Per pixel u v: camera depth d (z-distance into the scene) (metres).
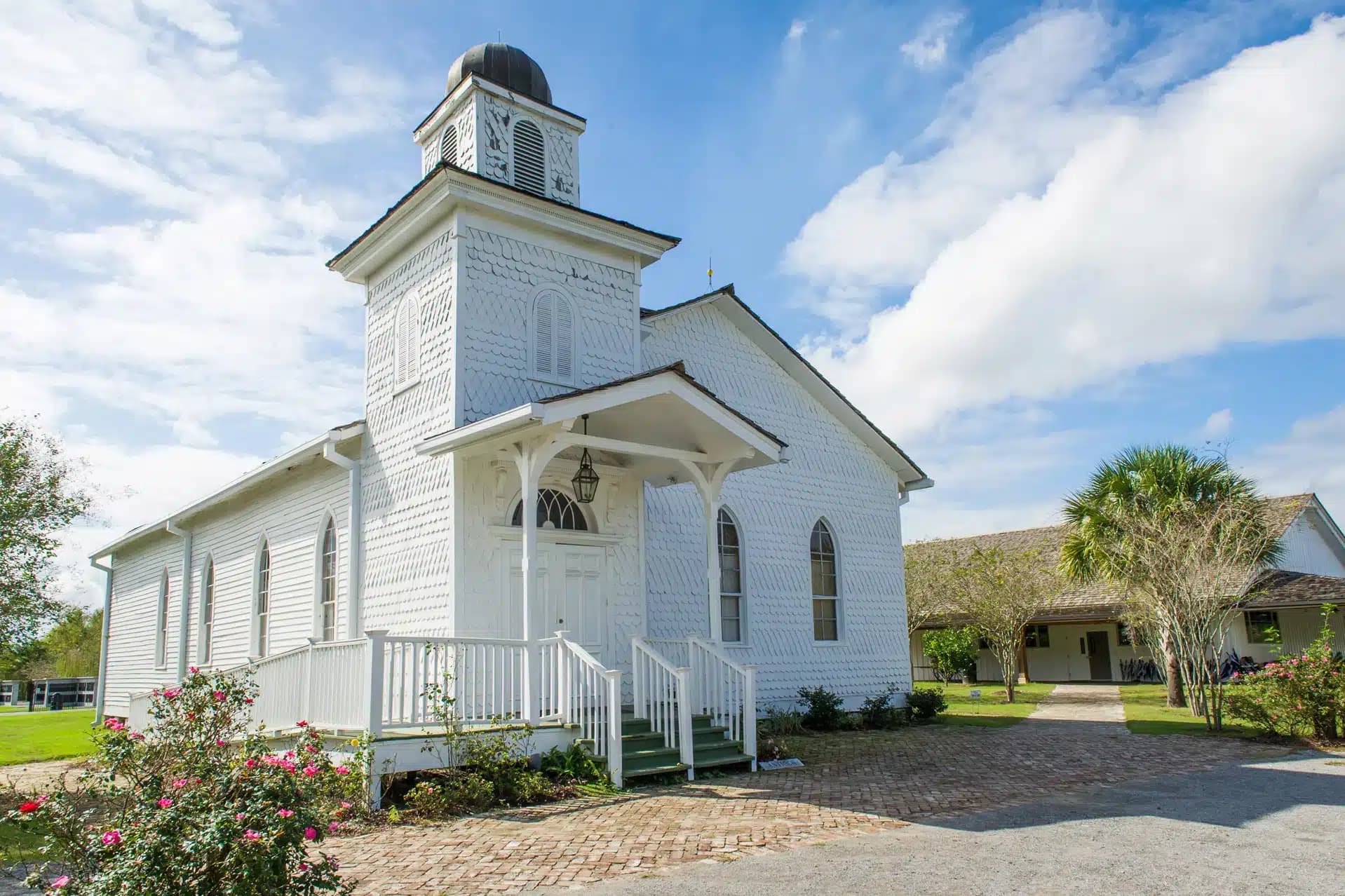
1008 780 11.21
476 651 10.85
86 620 48.75
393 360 14.41
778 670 18.14
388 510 13.92
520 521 13.05
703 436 13.23
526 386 13.46
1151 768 12.07
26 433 14.48
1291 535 30.94
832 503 20.20
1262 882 6.57
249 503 19.09
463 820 9.16
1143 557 19.16
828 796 10.20
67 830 5.40
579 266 14.59
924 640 34.44
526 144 15.31
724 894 6.41
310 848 7.97
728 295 18.33
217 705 7.50
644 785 10.96
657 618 16.11
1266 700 15.17
